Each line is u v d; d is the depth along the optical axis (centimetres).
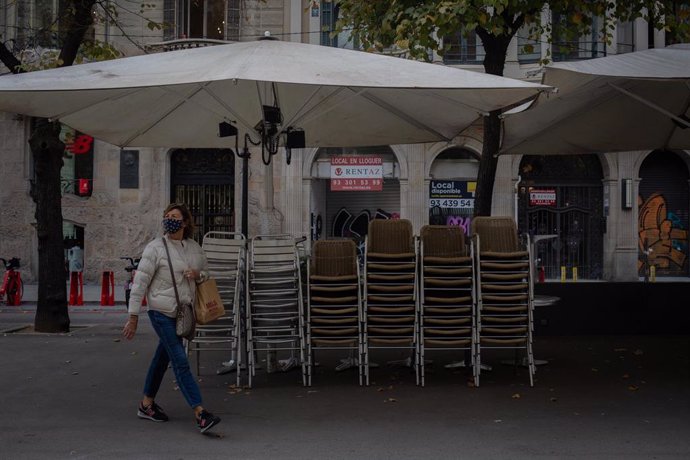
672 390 770
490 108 771
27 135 2422
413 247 821
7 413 673
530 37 1255
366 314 795
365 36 1256
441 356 979
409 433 611
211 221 2464
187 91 830
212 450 565
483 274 794
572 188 2503
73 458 543
